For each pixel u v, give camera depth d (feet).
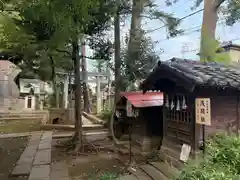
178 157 18.19
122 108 28.25
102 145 28.81
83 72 50.14
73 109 47.73
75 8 12.96
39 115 50.03
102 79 65.82
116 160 23.17
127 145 27.20
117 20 28.63
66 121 47.06
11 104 57.06
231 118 17.06
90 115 55.72
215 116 16.67
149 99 24.14
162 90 21.01
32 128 41.01
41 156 24.29
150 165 19.85
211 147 12.01
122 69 29.09
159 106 24.04
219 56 26.68
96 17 24.22
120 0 25.93
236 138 12.02
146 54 28.68
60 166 21.50
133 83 29.30
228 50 41.78
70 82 61.21
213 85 14.60
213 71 16.87
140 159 22.26
